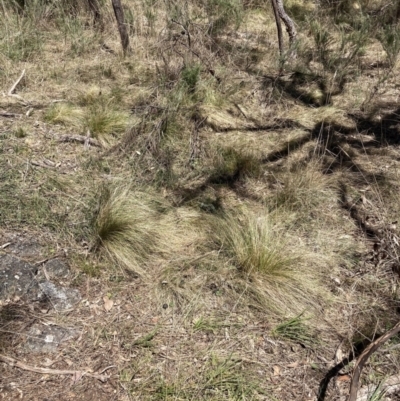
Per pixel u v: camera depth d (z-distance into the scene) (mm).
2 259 3357
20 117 4926
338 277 3486
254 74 6027
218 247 3605
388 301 3332
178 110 4996
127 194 3881
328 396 2771
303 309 3213
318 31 6602
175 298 3244
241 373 2830
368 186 4371
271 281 3316
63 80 5723
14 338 2920
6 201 3781
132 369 2816
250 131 5086
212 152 4648
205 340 3002
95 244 3537
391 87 6035
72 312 3113
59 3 6926
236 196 4199
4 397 2639
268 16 7676
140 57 6285
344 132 5168
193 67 5430
